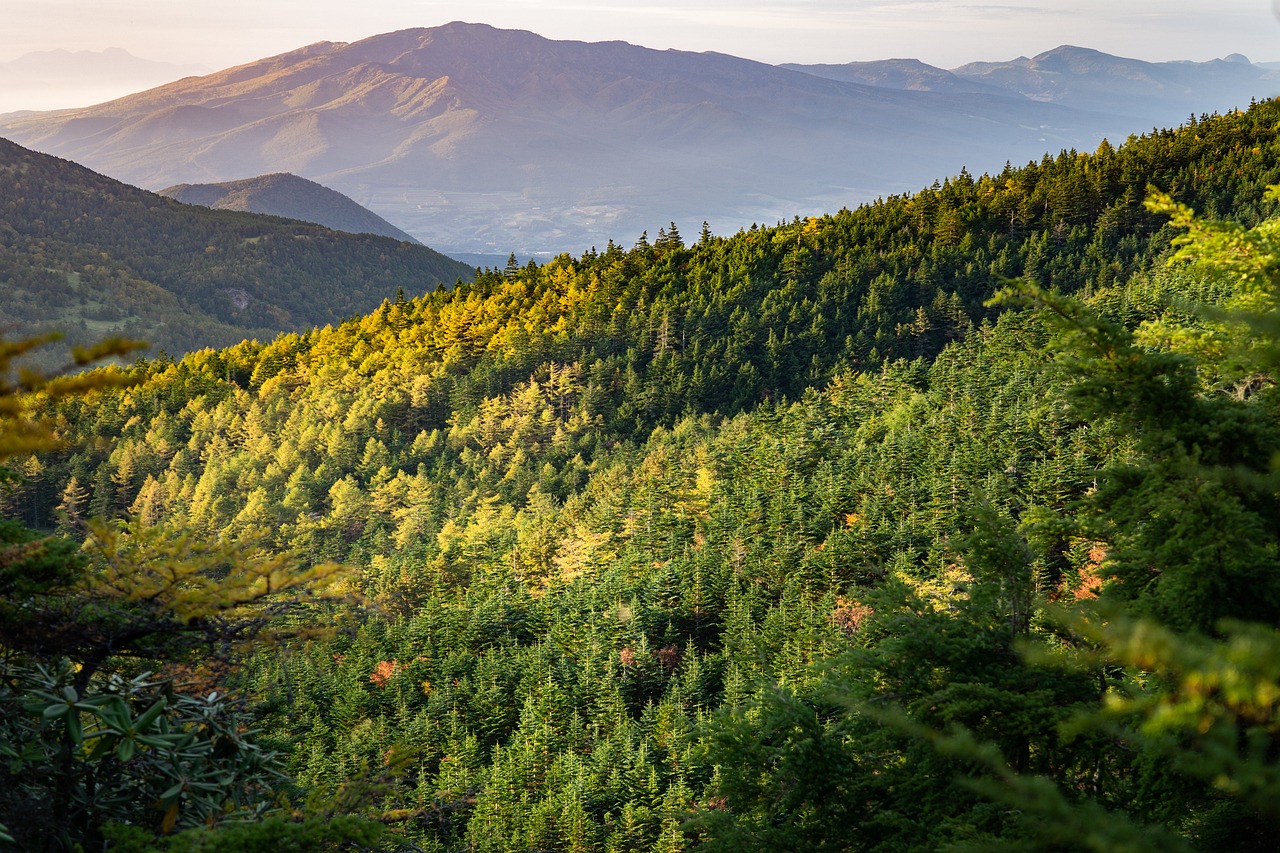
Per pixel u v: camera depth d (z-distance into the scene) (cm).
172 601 949
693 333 18738
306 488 15838
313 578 981
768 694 1560
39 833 923
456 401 18625
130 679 1079
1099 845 694
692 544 9506
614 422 17038
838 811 1477
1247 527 1090
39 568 915
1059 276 17750
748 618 7144
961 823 1184
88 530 995
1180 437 1177
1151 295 11462
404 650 8269
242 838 851
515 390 18238
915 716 1320
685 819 1533
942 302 17625
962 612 1488
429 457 17125
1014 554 1454
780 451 10569
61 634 945
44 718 917
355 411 18412
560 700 6912
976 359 12269
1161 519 1242
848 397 12950
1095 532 1352
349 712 7275
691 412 16250
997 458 7769
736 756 1533
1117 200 19862
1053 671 1341
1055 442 7738
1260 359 868
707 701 6625
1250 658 581
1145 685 1235
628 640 7650
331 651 8219
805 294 19875
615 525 10238
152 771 1041
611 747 6200
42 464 16225
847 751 1545
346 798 1045
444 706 7319
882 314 17950
